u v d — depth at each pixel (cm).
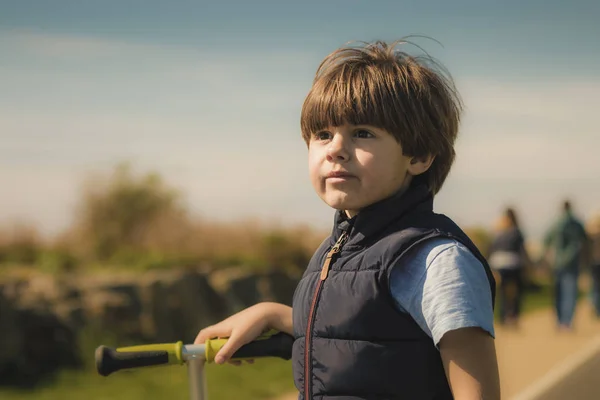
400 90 189
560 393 664
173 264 948
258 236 1148
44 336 689
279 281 995
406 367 178
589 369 772
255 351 215
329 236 207
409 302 177
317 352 186
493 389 172
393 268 179
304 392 189
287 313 223
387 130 187
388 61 195
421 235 180
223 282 917
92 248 1148
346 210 197
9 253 945
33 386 641
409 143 189
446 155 199
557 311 1135
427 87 194
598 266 1309
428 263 176
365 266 184
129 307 774
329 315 186
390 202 188
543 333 1097
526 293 1622
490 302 177
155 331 786
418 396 178
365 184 187
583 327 1178
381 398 179
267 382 698
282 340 217
